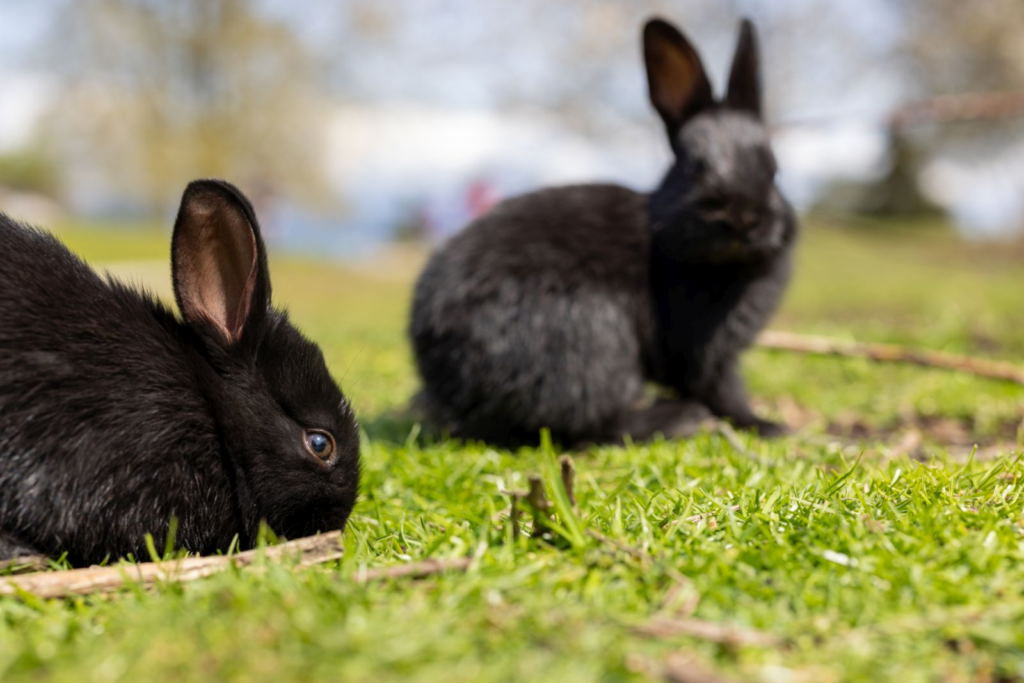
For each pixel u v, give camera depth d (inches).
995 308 70.9
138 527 24.0
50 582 21.5
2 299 23.8
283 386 25.0
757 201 33.7
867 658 19.5
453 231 36.1
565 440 33.8
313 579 21.1
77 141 214.8
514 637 19.6
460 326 33.6
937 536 22.3
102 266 25.6
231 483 24.7
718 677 18.9
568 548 22.5
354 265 186.1
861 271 120.3
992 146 158.4
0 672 19.3
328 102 219.0
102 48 207.2
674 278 34.5
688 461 28.8
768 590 20.8
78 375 23.8
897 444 32.5
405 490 27.6
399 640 19.3
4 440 23.3
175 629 19.8
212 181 24.2
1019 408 36.5
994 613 20.1
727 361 35.2
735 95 37.1
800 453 30.3
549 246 33.8
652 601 20.8
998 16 133.3
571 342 33.3
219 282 24.9
